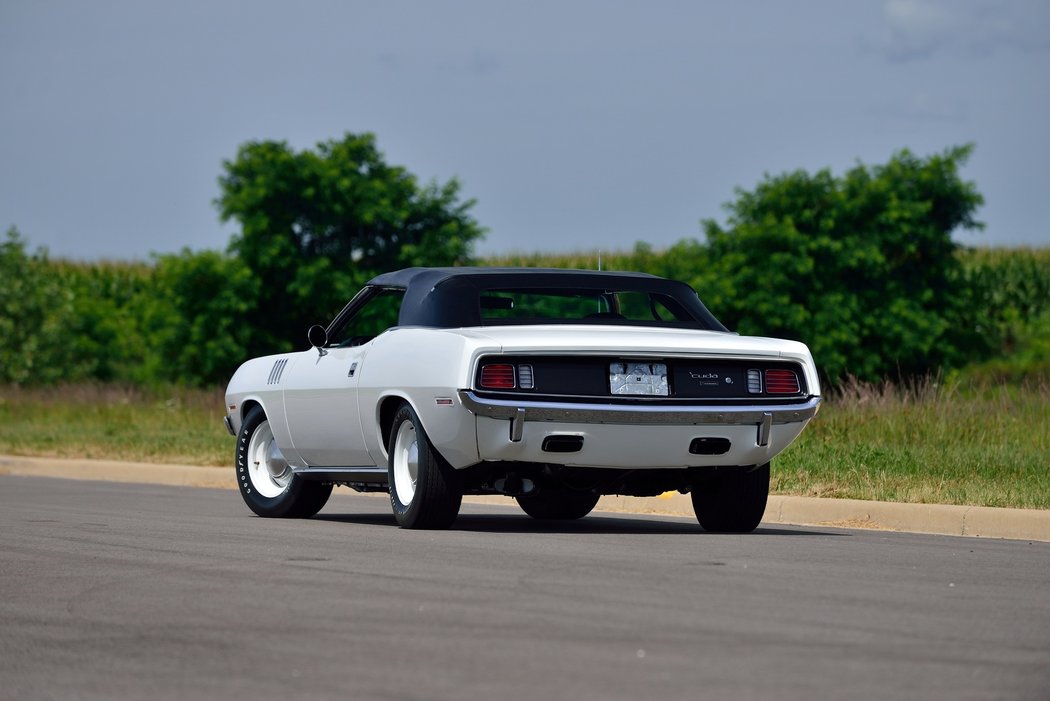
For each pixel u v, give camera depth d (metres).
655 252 155.50
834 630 20.12
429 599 22.84
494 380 31.23
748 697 16.05
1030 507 39.88
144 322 139.38
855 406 61.28
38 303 142.50
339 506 46.44
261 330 135.62
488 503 48.59
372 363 34.62
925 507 39.25
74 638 19.98
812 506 41.62
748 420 32.69
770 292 123.00
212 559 28.52
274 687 16.75
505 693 16.25
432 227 140.75
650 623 20.56
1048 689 16.67
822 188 127.56
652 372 32.22
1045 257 180.12
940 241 129.38
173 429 84.31
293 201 135.00
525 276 34.75
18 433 83.56
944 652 18.70
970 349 133.25
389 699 16.03
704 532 35.62
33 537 33.41
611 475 33.16
